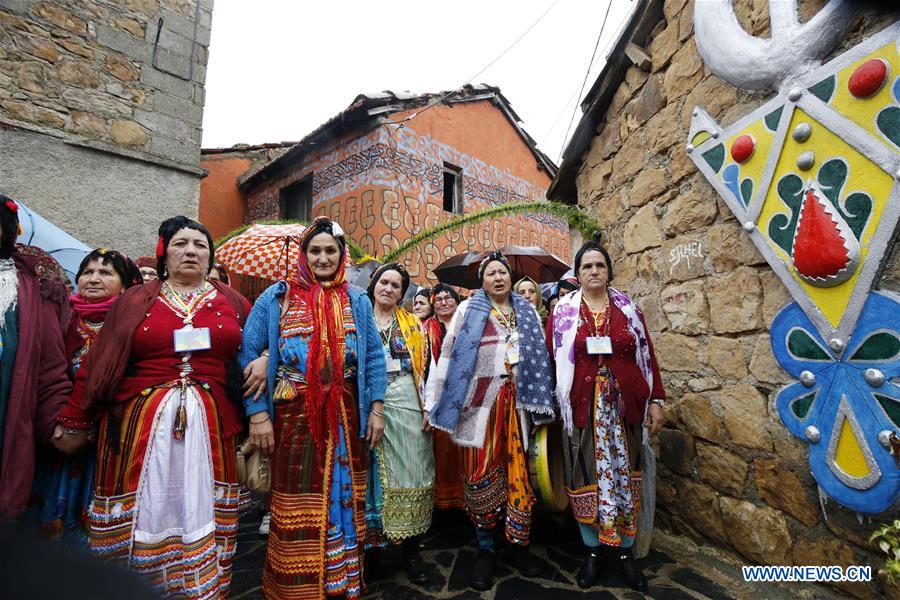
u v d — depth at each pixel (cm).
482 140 914
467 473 241
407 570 238
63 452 175
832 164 179
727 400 233
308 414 192
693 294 258
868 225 168
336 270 215
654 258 296
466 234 836
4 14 400
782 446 204
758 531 214
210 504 169
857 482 170
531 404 227
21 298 174
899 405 159
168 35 490
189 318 177
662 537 273
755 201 210
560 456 250
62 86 425
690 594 211
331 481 194
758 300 216
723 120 235
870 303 168
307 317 201
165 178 480
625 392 225
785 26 197
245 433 199
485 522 232
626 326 233
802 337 192
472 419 238
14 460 161
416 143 778
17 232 178
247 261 425
